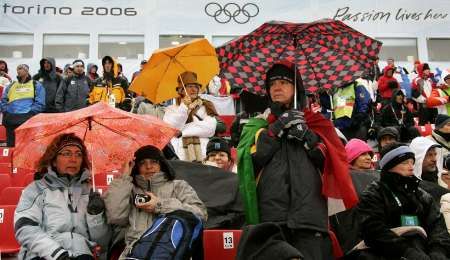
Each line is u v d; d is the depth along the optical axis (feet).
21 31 56.03
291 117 11.60
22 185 21.66
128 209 12.70
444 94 41.55
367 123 31.04
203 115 21.27
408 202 13.57
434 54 58.29
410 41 58.34
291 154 11.56
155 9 57.21
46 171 13.60
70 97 35.29
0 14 56.08
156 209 12.52
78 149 13.47
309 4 57.72
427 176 18.63
